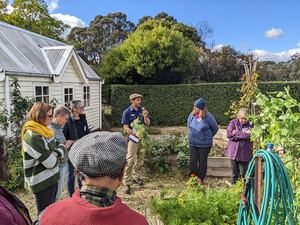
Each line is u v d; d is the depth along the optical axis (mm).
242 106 5676
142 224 922
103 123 12789
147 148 4730
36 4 20812
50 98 8328
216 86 12820
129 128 4480
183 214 2404
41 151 2395
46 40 11359
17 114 6578
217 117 13039
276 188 1319
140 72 14672
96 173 887
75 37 40906
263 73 20953
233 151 3924
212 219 2389
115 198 944
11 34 8633
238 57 18875
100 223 814
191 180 3307
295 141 2092
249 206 1615
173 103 13133
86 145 938
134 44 14938
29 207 3852
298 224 1752
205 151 4305
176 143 5934
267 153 1422
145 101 13078
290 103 2182
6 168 1227
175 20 34719
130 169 4297
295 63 28516
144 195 4238
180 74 16484
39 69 7863
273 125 2156
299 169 2139
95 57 40812
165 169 5277
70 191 3711
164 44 14617
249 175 1607
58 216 849
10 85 6469
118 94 12789
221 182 4828
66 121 3248
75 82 9906
